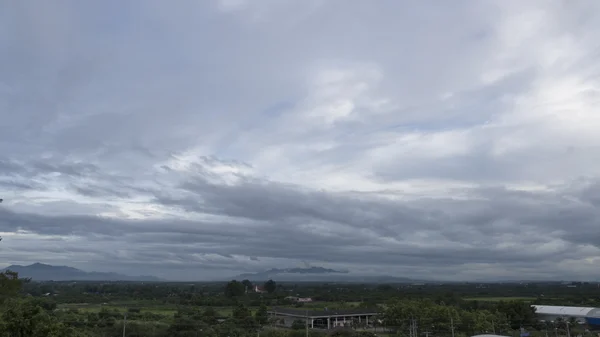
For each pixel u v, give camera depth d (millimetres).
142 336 54875
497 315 78188
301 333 61812
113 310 84562
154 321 68250
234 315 83188
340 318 89188
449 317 70312
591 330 78438
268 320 84062
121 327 57000
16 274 50188
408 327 72750
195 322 64500
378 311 90312
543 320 84312
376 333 71562
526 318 83250
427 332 66125
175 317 74500
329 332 67375
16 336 28453
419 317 73062
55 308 85875
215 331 61688
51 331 29203
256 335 60906
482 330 69188
